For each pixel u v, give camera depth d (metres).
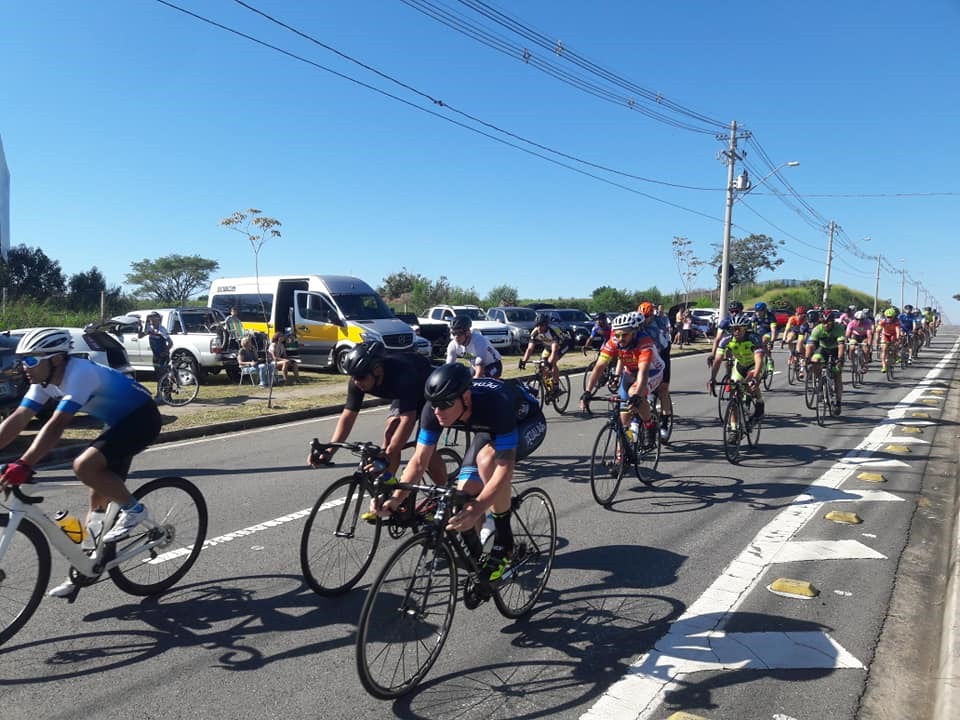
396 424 4.34
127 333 15.81
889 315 16.75
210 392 13.88
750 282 78.69
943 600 4.20
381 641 3.07
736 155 28.64
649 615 4.00
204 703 3.12
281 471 7.51
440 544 3.29
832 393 10.76
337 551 4.32
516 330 26.08
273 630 3.83
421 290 43.03
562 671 3.40
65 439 8.97
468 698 3.17
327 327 17.45
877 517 5.81
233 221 28.41
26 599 3.65
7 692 3.18
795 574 4.59
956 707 2.88
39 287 35.47
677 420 10.89
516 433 3.52
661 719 3.00
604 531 5.46
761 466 7.67
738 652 3.57
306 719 3.01
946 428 10.05
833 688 3.24
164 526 4.30
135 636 3.74
